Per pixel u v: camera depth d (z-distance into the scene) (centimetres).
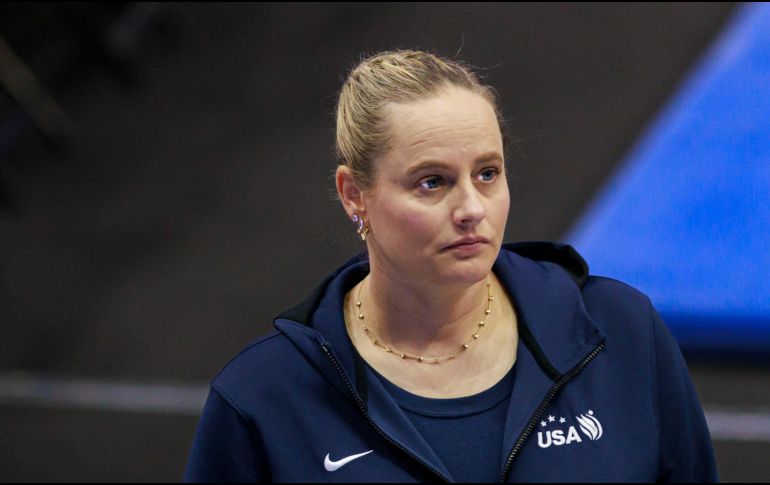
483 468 502
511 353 536
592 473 500
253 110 2075
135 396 1469
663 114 1716
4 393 1502
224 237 1764
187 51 2306
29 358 1574
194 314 1608
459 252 479
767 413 1327
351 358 527
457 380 526
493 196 487
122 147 2050
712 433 1296
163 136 2061
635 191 1580
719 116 1650
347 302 568
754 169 1531
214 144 2008
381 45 2134
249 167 1920
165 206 1872
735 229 1473
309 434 519
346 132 515
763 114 1619
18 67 2064
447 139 469
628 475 501
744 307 1410
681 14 1986
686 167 1586
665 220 1520
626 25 2003
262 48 2264
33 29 2250
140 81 2231
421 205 479
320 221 1748
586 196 1608
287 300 1591
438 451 506
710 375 1408
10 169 2042
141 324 1609
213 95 2155
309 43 2233
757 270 1431
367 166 495
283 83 2128
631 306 545
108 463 1353
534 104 1852
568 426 512
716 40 1858
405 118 477
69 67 2248
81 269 1764
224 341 1539
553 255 605
